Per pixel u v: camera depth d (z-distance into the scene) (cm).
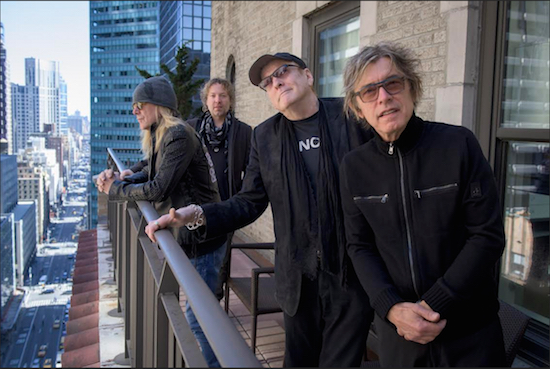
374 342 299
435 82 300
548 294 258
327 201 168
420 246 136
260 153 184
